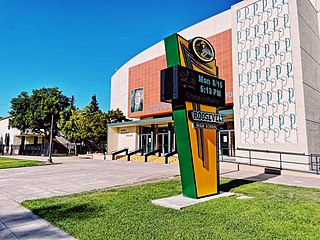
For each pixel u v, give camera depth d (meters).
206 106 8.20
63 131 40.59
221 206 6.47
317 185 9.89
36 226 5.22
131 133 32.12
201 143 7.87
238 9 19.89
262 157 17.14
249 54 18.81
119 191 8.59
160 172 14.51
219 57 23.84
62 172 15.21
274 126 16.81
